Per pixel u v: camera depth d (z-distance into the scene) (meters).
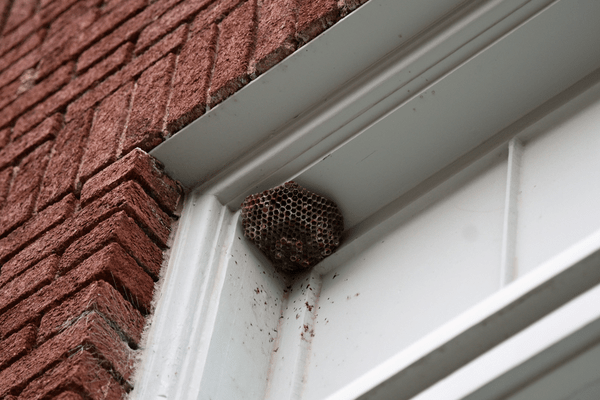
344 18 1.78
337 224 1.86
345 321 1.78
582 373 1.47
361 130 1.81
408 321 1.71
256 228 1.84
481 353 1.51
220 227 1.84
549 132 1.76
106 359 1.68
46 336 1.73
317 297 1.85
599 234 1.50
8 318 1.78
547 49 1.75
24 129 2.14
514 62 1.76
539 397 1.49
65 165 1.97
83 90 2.10
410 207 1.83
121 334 1.71
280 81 1.82
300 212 1.83
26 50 2.38
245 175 1.86
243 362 1.75
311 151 1.84
